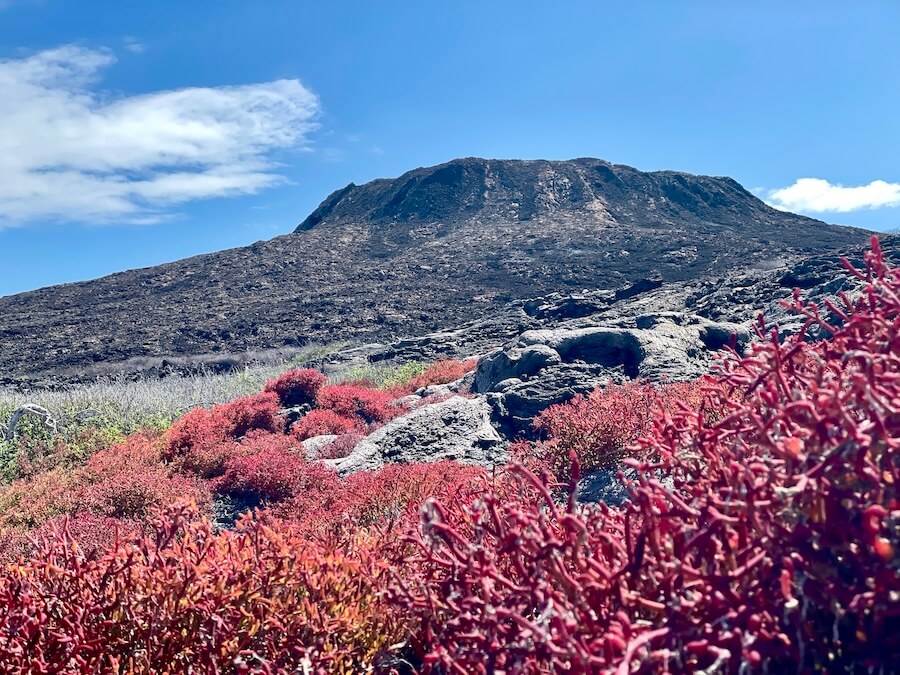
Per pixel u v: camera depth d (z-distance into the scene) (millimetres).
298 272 71875
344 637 3230
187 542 3639
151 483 9867
